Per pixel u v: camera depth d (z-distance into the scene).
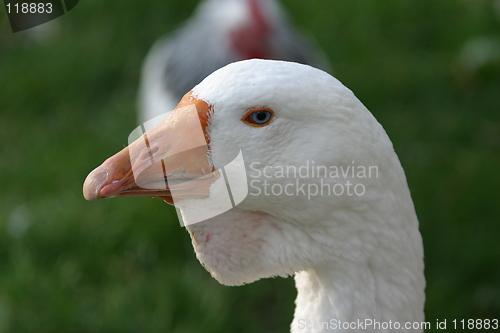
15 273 6.55
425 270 6.70
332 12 10.42
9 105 9.24
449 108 9.00
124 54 9.89
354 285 3.24
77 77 9.56
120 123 8.77
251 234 3.23
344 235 3.12
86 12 10.41
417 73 9.45
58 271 6.65
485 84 9.23
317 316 3.41
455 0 10.66
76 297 6.44
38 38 10.08
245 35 7.63
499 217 7.13
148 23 10.34
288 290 6.63
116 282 6.59
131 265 6.80
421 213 7.29
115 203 7.27
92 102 9.38
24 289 6.41
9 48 10.00
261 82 2.91
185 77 8.02
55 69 9.59
